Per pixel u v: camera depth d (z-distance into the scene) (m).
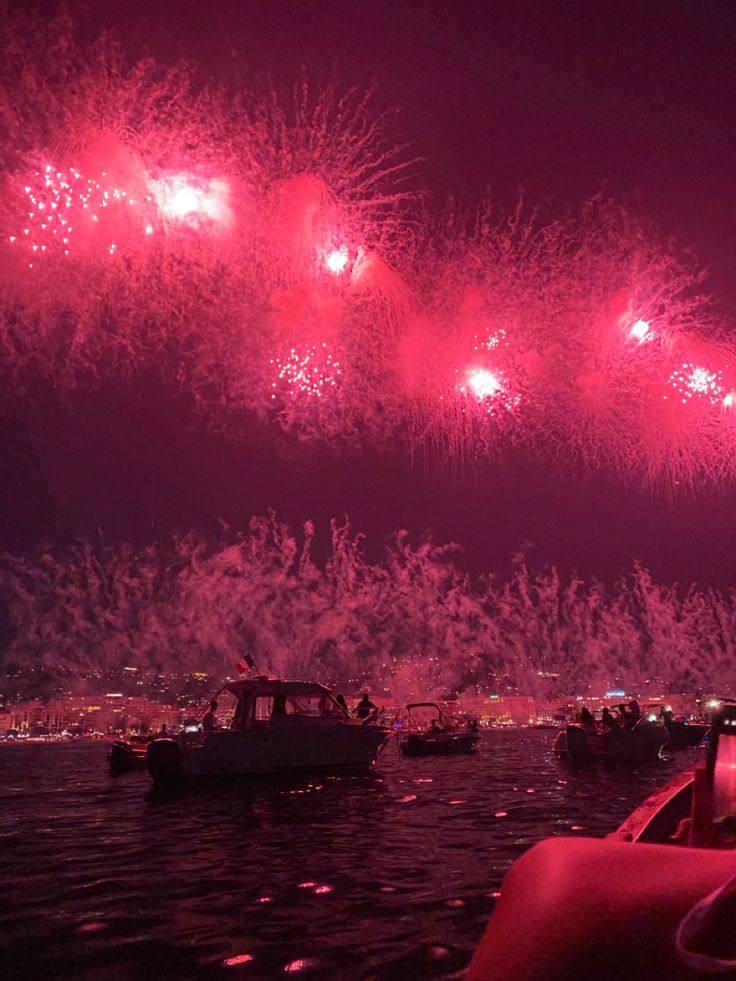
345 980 3.90
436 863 6.77
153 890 5.98
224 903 5.54
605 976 0.59
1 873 6.70
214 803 11.80
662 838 2.08
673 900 0.64
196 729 16.00
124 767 18.53
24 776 17.69
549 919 0.67
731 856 0.70
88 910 5.43
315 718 16.47
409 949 4.36
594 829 8.48
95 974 4.14
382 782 14.76
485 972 0.66
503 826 8.84
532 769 17.58
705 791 1.26
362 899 5.54
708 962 0.56
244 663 17.38
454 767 18.42
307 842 8.05
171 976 4.06
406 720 28.91
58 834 8.91
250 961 4.25
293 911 5.26
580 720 21.50
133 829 9.23
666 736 21.27
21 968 4.25
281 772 16.06
